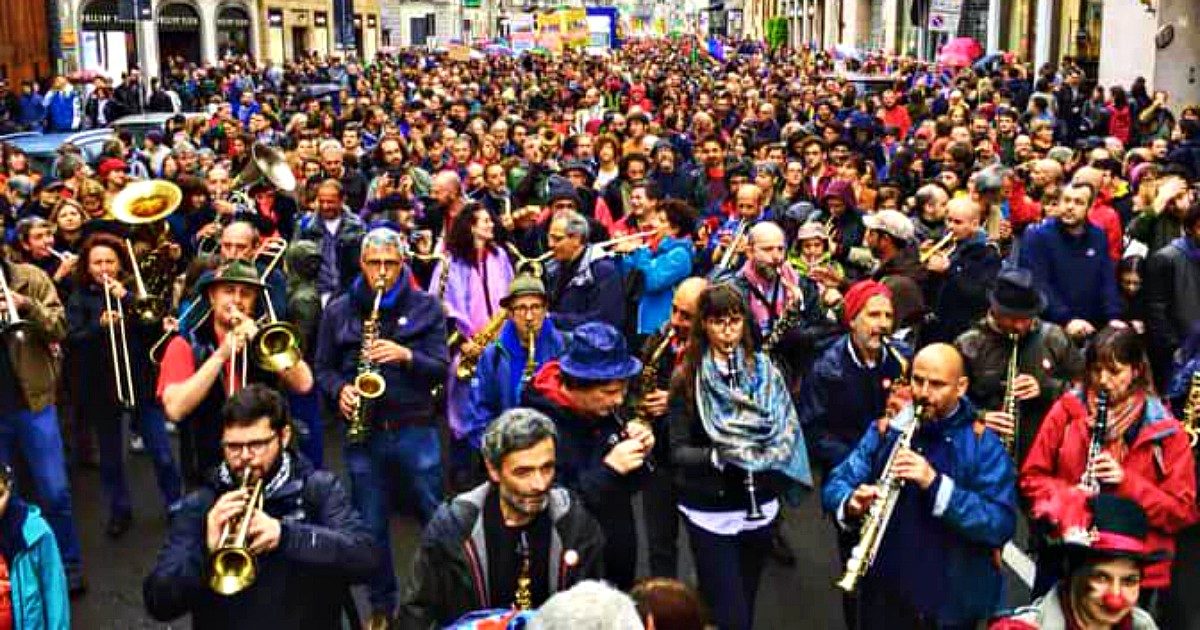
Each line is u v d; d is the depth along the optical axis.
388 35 86.56
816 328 7.58
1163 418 5.30
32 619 4.69
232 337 5.99
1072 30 30.92
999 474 4.89
